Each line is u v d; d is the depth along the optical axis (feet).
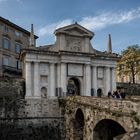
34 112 143.02
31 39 153.38
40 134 140.56
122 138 64.23
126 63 224.94
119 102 86.53
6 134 135.33
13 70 211.82
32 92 148.36
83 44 164.66
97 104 100.68
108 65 168.14
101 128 102.73
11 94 146.00
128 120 80.94
